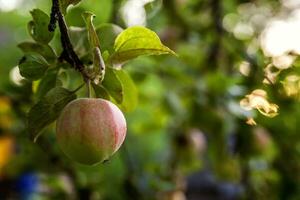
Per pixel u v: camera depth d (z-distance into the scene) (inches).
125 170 64.5
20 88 48.6
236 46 64.8
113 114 27.6
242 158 56.7
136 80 60.5
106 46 30.9
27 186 77.5
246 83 51.4
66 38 28.2
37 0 81.3
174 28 66.6
